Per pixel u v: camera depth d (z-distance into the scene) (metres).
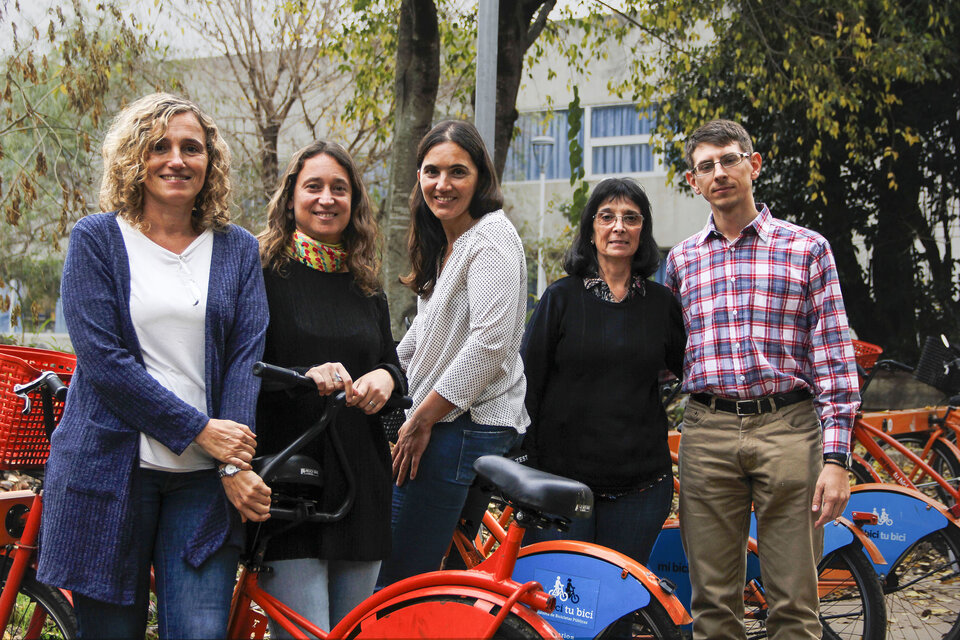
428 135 3.11
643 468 3.30
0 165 8.74
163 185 2.42
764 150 12.88
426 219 3.24
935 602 4.18
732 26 10.13
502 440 3.03
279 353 2.65
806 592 3.09
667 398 3.72
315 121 12.06
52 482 2.33
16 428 2.70
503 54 7.27
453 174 3.05
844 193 12.90
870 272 13.00
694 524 3.29
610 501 3.35
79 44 7.96
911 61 10.10
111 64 8.56
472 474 3.00
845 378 3.10
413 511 3.01
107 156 2.47
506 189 17.09
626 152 16.73
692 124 10.73
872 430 5.13
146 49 9.18
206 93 11.49
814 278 3.15
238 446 2.33
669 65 11.46
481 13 4.50
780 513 3.13
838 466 3.02
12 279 9.60
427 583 2.51
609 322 3.34
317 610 2.58
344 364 2.70
